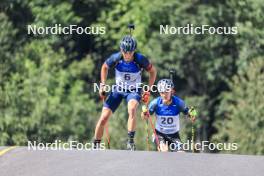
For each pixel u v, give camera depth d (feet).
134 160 95.96
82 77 280.10
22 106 246.47
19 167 92.79
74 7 292.81
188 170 90.74
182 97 285.64
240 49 275.80
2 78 256.11
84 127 257.14
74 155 99.19
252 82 228.84
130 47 119.03
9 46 262.67
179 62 274.36
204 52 274.77
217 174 89.10
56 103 252.83
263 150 219.00
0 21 262.88
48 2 285.23
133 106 119.96
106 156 98.53
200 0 279.28
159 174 88.48
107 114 123.65
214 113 276.82
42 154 99.71
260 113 221.46
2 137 237.66
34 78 258.57
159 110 129.29
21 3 280.51
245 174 89.20
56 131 246.68
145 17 286.46
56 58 271.08
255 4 278.67
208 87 280.72
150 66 121.80
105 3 296.30
